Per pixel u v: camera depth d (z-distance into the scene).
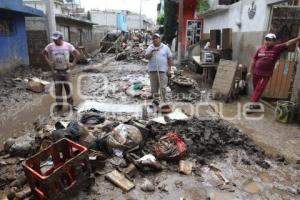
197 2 17.48
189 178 3.97
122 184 3.73
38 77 11.23
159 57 7.01
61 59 6.66
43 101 7.88
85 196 3.52
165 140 4.50
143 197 3.55
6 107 7.29
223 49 10.26
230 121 6.32
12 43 11.88
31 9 12.16
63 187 3.26
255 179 4.00
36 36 13.88
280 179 4.02
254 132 5.68
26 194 3.45
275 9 7.62
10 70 11.62
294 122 6.27
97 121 5.54
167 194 3.62
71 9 33.81
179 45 14.72
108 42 23.66
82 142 4.30
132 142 4.39
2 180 3.80
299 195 3.69
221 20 12.17
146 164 4.02
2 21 11.23
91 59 18.56
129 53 20.83
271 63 6.64
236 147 4.88
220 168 4.24
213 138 4.86
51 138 4.42
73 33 20.06
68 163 3.24
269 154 4.72
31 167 3.41
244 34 9.00
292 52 7.96
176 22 19.55
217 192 3.69
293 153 4.80
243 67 8.62
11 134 5.46
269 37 6.48
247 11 8.77
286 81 7.73
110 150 4.36
